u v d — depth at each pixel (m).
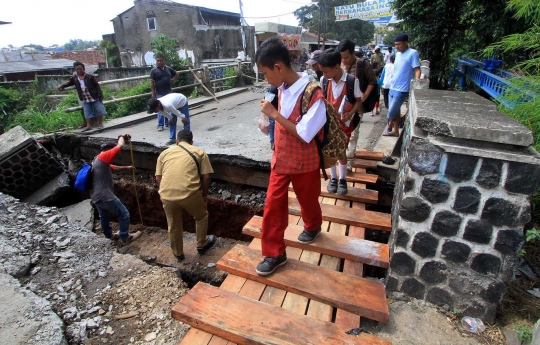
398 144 4.74
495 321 2.30
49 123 7.29
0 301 2.81
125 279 3.34
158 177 4.25
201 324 2.17
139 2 22.47
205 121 7.83
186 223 5.84
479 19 6.63
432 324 2.27
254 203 5.20
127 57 24.64
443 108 2.49
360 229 3.22
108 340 2.65
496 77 4.77
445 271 2.32
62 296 3.08
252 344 2.05
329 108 2.26
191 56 22.09
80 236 4.01
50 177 6.27
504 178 2.00
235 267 2.62
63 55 35.62
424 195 2.24
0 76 19.97
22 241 3.74
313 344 2.00
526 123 3.19
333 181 3.83
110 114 11.12
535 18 3.99
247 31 21.25
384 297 2.31
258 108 9.16
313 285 2.43
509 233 2.08
